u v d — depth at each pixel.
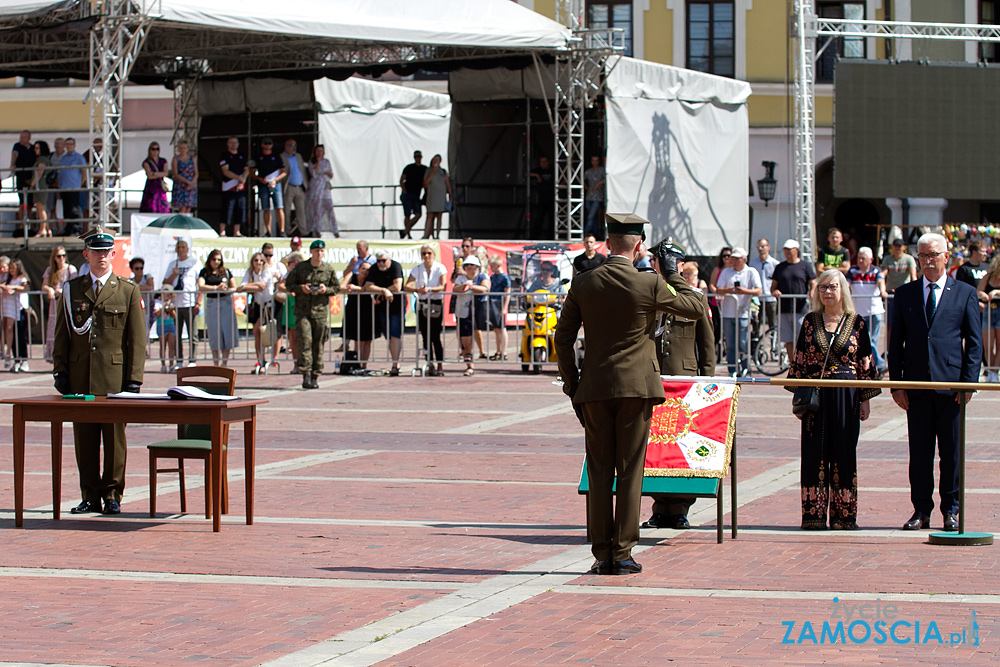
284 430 16.31
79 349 11.21
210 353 23.78
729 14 44.34
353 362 22.59
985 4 43.81
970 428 16.36
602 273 8.66
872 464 13.63
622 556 8.61
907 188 31.56
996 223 43.47
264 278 22.77
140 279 23.17
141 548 9.54
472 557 9.20
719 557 9.16
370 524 10.48
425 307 22.34
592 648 6.73
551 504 11.41
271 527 10.38
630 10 44.41
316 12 26.59
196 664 6.49
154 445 10.88
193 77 35.19
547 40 28.50
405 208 32.69
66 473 13.31
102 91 26.23
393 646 6.79
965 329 10.20
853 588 8.11
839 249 22.67
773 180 42.78
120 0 25.55
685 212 32.16
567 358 8.83
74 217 29.75
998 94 31.70
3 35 28.58
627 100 30.95
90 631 7.16
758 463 13.68
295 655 6.62
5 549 9.51
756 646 6.76
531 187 34.28
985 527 10.24
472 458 14.07
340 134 35.53
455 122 33.34
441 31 27.55
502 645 6.80
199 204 35.59
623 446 8.62
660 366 10.52
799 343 10.45
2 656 6.67
